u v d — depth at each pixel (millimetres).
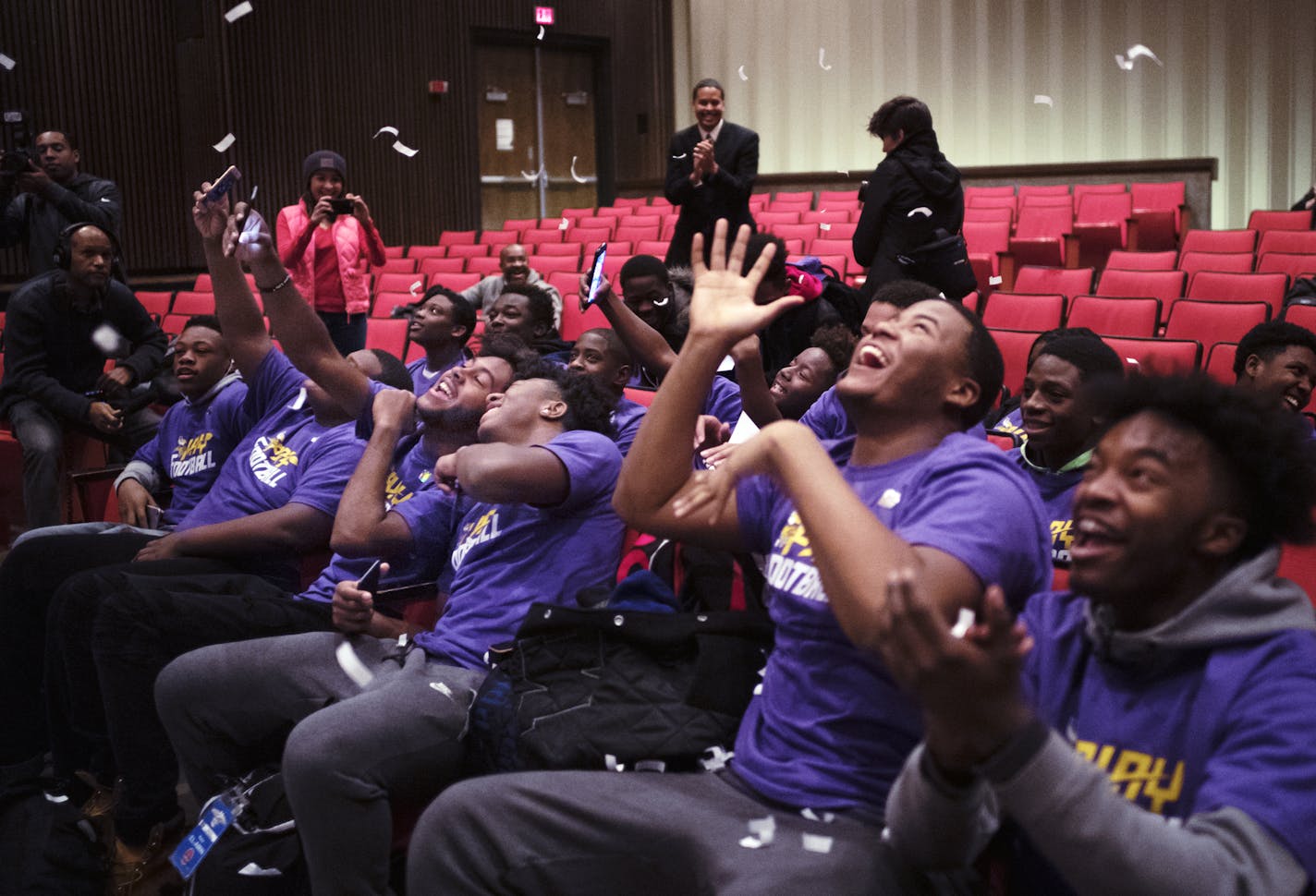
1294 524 1281
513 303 4312
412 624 2594
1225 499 1269
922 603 1039
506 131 13555
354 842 2029
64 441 4840
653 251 9008
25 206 6438
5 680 2994
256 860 2244
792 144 13828
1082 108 12305
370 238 7176
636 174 14430
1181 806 1254
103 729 2760
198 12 11273
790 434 1482
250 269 3105
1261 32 11398
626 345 3236
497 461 2186
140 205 11234
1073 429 2252
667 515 1823
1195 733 1250
